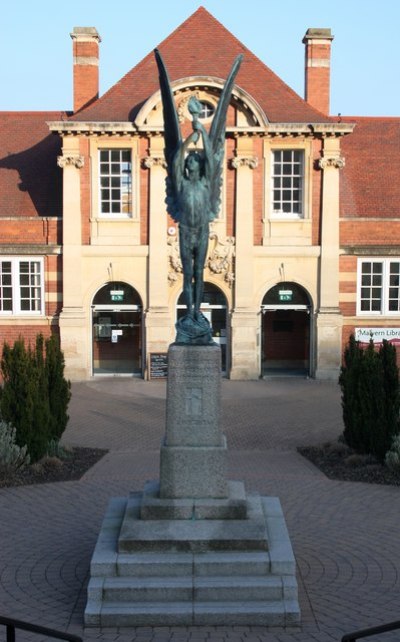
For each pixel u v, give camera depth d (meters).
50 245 27.59
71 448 16.45
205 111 27.09
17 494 12.80
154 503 8.88
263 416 20.94
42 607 8.23
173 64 29.06
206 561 8.17
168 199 9.79
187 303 9.57
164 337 27.73
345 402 15.58
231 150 27.36
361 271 28.27
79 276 27.64
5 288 28.11
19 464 14.14
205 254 9.55
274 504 9.99
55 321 27.94
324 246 27.70
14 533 10.69
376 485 13.27
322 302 27.84
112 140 27.30
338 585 8.72
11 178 29.67
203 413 9.10
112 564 8.17
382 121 32.81
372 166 30.62
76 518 11.37
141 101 27.98
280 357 31.33
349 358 15.76
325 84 31.45
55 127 26.80
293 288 28.66
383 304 28.25
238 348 27.84
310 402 23.27
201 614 7.71
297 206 28.08
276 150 27.78
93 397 24.42
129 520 8.86
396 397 14.69
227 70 28.86
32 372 14.60
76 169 27.34
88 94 31.14
